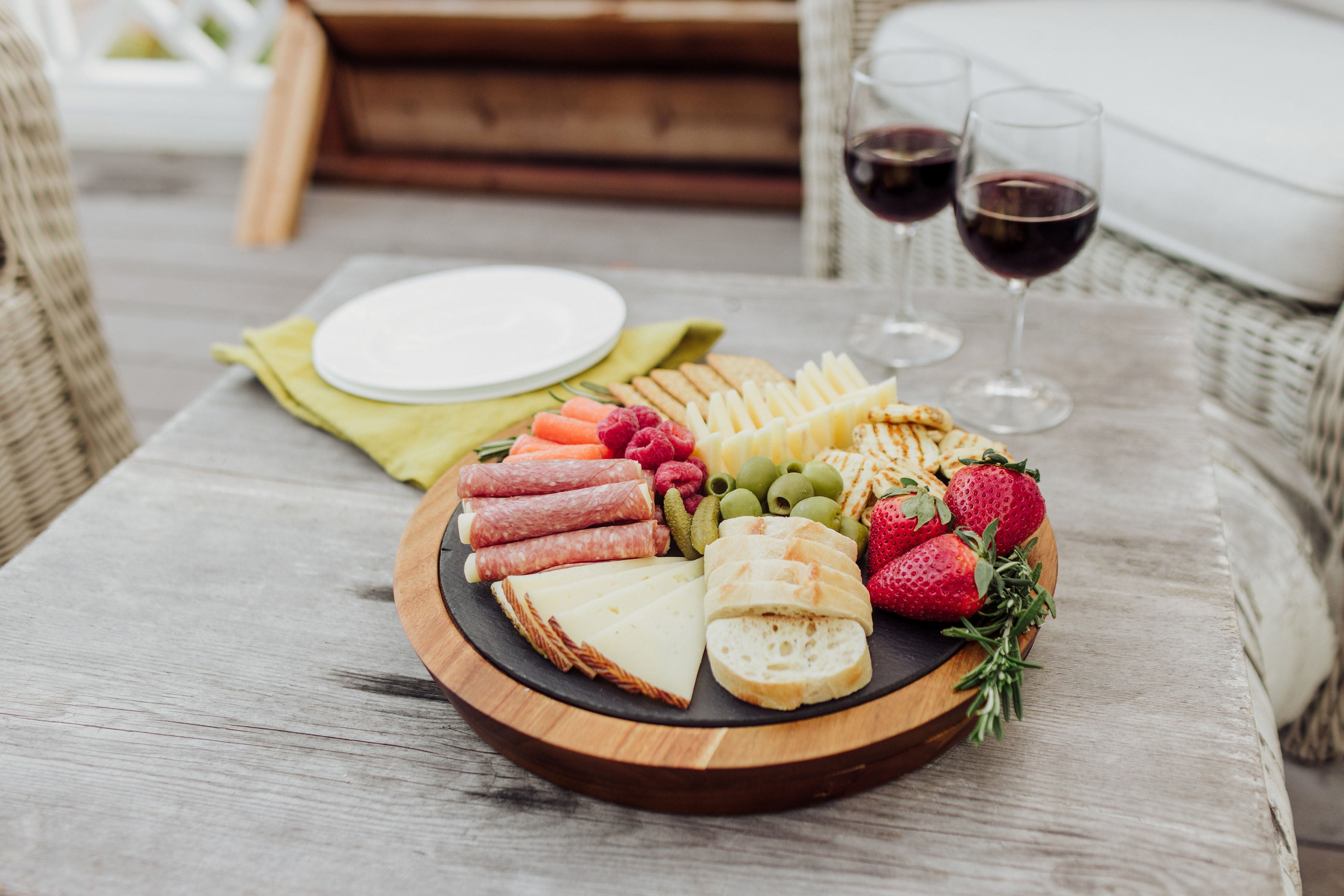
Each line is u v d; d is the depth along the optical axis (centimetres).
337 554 92
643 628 70
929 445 89
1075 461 100
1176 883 62
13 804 70
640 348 117
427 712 76
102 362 169
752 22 305
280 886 64
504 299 127
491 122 356
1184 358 117
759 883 64
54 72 399
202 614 86
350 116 367
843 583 68
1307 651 127
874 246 227
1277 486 138
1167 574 85
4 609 86
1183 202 155
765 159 341
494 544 76
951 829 66
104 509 99
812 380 100
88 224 341
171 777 71
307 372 117
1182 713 73
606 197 348
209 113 392
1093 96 170
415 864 65
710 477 85
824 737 64
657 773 64
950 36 204
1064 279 187
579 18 315
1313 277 140
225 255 319
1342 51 167
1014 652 67
